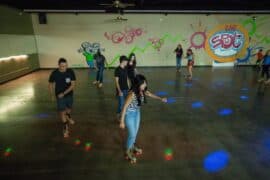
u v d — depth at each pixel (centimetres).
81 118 441
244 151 317
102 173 265
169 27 1101
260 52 1068
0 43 751
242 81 798
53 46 1085
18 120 429
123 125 267
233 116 455
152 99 570
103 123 417
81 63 1120
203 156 303
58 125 406
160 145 333
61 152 311
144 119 437
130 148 290
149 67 1140
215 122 423
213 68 1118
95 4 852
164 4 883
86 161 290
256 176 260
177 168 276
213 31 1123
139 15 1071
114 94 622
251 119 439
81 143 338
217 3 870
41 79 841
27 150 316
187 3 871
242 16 1109
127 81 405
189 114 466
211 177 258
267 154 309
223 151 317
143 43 1117
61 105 342
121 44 1110
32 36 1036
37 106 514
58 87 338
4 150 317
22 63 919
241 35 1140
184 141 346
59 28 1063
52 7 893
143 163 286
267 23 1128
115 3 609
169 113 471
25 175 260
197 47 1142
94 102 548
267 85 734
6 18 795
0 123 414
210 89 677
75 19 1059
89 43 1095
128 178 256
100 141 346
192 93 631
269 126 405
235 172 268
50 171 268
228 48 1157
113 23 1075
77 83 766
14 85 735
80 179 253
